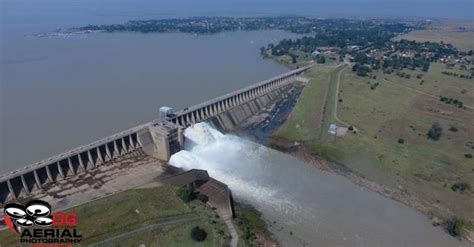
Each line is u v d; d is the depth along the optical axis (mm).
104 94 192125
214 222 92938
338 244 90875
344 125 156625
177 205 97562
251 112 183125
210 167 125375
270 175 121938
